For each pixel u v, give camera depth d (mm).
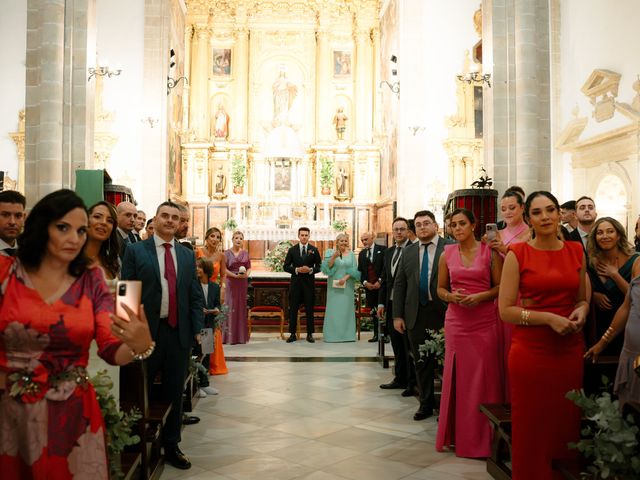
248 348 10383
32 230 2320
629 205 11750
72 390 2334
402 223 7465
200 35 23719
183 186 22688
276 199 22969
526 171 9359
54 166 9406
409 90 16938
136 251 4449
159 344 4441
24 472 2277
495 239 4406
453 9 17094
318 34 24094
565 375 3383
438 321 5758
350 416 6012
